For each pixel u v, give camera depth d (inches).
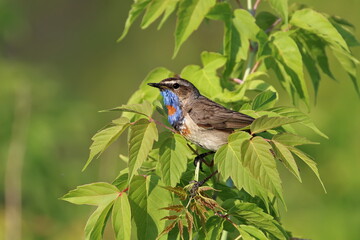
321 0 629.6
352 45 347.3
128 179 242.5
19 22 765.9
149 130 244.4
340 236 565.9
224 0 349.7
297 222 581.6
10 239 552.1
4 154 588.7
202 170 286.8
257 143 237.9
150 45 952.9
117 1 984.9
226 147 247.6
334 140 584.1
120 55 960.3
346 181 580.1
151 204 251.8
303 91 313.9
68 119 647.8
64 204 601.0
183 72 327.6
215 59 327.3
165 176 250.8
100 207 248.5
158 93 331.6
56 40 999.6
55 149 622.2
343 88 603.8
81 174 625.6
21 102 625.0
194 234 259.6
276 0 306.0
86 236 247.0
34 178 598.9
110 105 934.4
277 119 237.5
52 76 732.0
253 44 351.3
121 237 243.3
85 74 962.1
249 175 244.7
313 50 346.3
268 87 325.7
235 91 320.2
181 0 308.8
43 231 580.1
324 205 584.4
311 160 238.4
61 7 1006.4
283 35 315.9
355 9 631.8
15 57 962.7
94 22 989.8
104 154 555.8
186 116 311.9
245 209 249.3
